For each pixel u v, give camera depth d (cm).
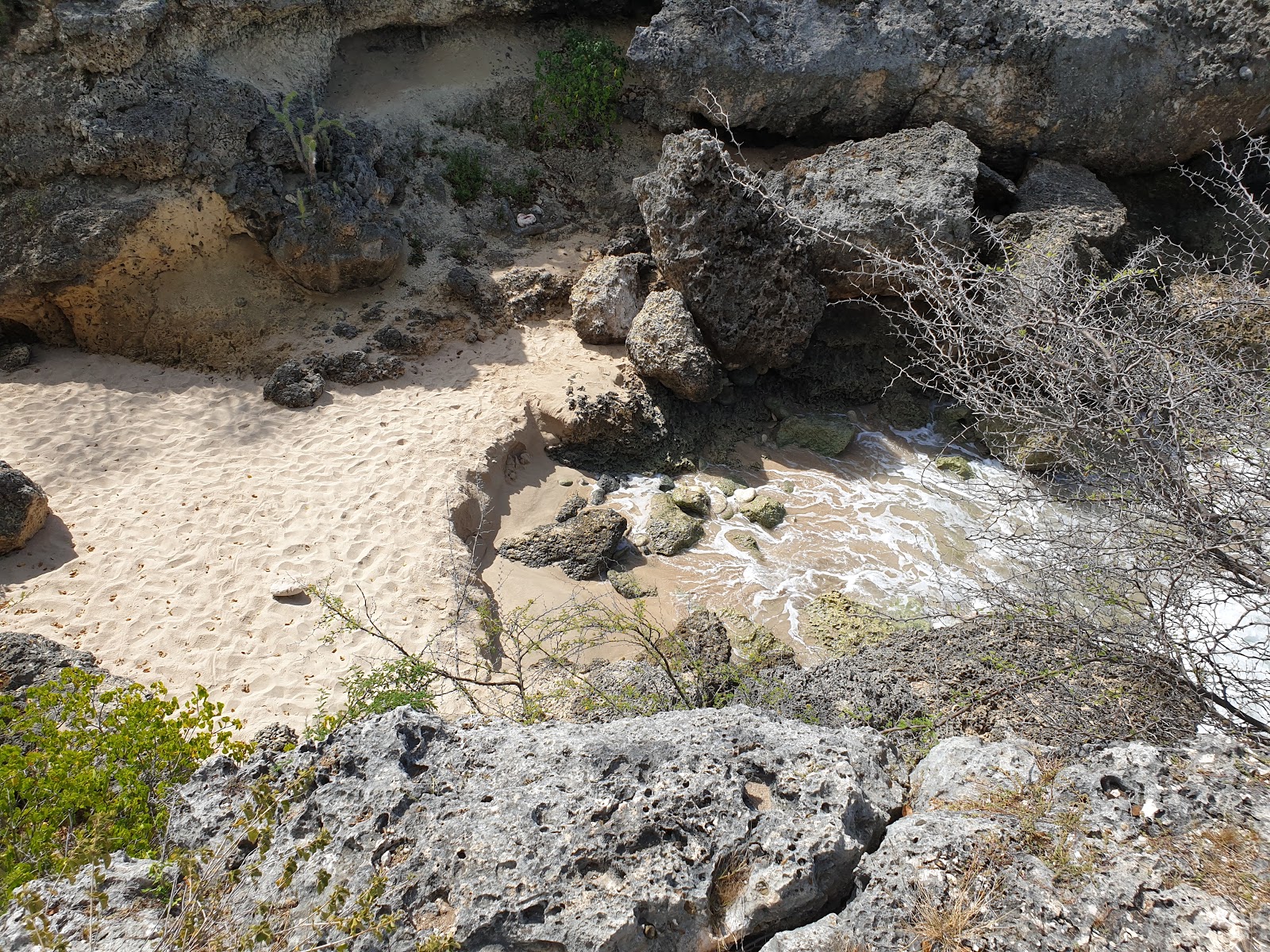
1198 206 1209
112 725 494
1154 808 314
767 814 322
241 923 302
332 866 316
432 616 783
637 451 1025
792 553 943
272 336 1041
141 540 816
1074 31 1101
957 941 286
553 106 1225
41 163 984
